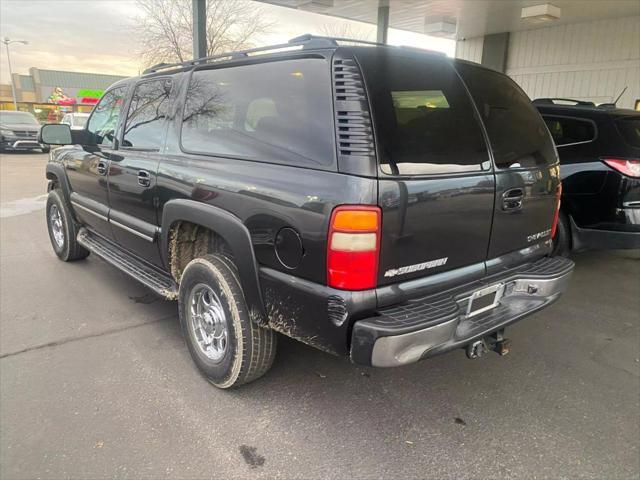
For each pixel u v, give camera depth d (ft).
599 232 15.37
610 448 8.05
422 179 7.20
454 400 9.40
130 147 11.93
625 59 34.99
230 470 7.40
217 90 9.38
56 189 17.44
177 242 10.38
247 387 9.66
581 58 37.63
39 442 7.90
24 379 9.77
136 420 8.53
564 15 34.58
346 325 6.91
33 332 11.93
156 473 7.29
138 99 12.19
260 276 7.95
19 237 21.49
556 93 39.73
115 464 7.45
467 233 8.09
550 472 7.47
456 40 46.68
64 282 15.53
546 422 8.73
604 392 9.75
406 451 7.91
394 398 9.42
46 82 191.21
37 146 64.75
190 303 9.84
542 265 9.71
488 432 8.43
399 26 41.27
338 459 7.69
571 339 12.14
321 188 6.91
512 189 8.77
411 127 7.30
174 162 9.95
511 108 9.48
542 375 10.39
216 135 9.20
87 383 9.68
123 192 11.92
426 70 7.95
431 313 7.14
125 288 15.03
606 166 14.99
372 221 6.64
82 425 8.36
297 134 7.50
